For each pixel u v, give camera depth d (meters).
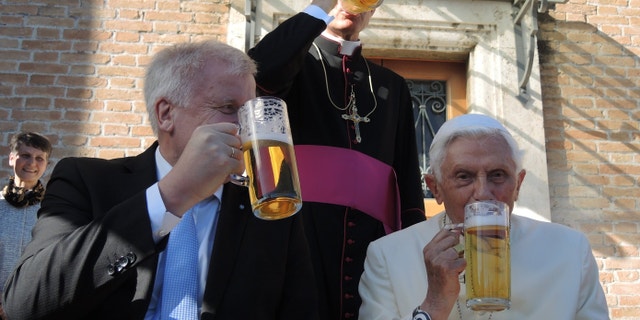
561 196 4.62
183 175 1.83
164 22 4.78
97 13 4.75
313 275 2.24
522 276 2.32
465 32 4.87
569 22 5.02
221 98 2.06
